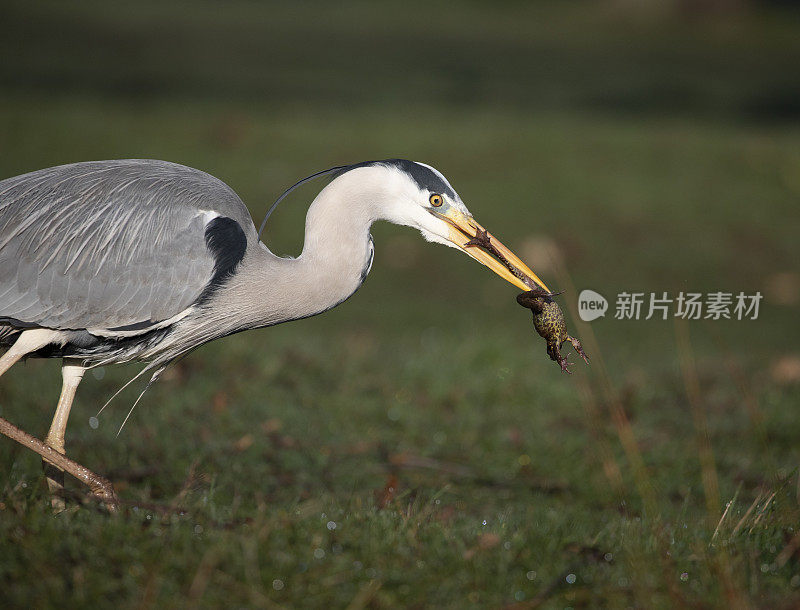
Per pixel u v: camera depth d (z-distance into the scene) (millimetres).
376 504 8609
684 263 19625
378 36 49594
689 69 44812
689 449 10914
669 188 22734
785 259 20125
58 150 21641
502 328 16703
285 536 6629
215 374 12047
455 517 8328
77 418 10102
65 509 7188
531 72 40625
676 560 6773
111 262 7766
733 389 13227
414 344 15047
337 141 23859
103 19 47969
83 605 5805
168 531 6609
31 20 45062
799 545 7082
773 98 37562
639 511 9266
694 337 16766
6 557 6168
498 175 22578
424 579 6332
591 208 21438
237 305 8008
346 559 6410
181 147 22656
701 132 27484
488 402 12109
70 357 8156
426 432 11016
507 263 8219
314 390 11914
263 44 43969
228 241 7934
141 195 7918
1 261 7703
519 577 6469
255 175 21547
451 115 28250
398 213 8180
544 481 10039
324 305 8133
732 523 7562
